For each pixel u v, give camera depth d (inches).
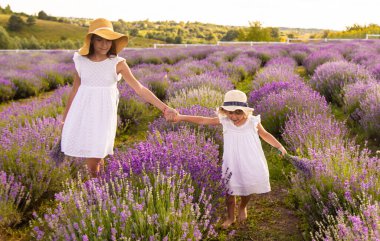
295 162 136.8
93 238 93.6
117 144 236.7
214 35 5753.0
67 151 139.2
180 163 128.3
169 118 143.3
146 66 561.3
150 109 322.7
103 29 134.0
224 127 135.2
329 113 244.8
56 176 155.3
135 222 99.0
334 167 133.6
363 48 653.3
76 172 169.2
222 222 135.9
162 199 109.1
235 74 466.0
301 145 170.9
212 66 519.8
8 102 409.1
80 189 122.1
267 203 151.6
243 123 132.6
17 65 601.3
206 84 331.3
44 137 176.7
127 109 276.7
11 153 160.1
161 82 372.2
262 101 253.0
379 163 129.8
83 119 137.1
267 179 135.0
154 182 115.6
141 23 6663.4
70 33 4119.1
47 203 154.8
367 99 230.2
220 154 194.1
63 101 300.4
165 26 6466.5
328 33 2033.7
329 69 355.3
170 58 716.7
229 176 129.1
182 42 3801.7
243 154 132.0
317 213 124.0
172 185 110.5
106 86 138.8
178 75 437.4
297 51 727.7
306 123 200.4
